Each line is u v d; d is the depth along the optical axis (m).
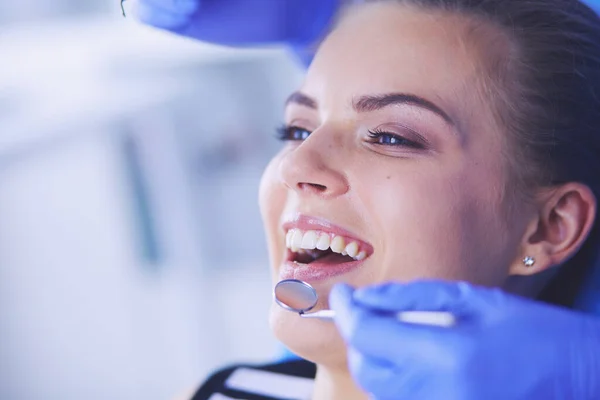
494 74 1.13
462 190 1.09
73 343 2.87
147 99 2.48
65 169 2.88
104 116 2.28
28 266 2.95
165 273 3.11
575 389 0.83
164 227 3.01
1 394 2.76
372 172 1.09
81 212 2.99
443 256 1.08
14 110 2.14
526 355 0.83
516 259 1.18
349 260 1.22
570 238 1.19
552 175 1.16
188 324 2.97
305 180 1.10
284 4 1.58
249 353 2.85
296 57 1.73
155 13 1.55
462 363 0.82
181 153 2.82
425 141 1.10
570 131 1.17
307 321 1.08
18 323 2.89
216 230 3.24
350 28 1.18
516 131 1.13
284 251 1.22
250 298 3.15
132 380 2.75
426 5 1.16
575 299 1.32
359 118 1.12
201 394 1.44
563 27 1.20
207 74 2.81
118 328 2.97
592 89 1.20
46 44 2.57
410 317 0.86
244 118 3.11
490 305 0.86
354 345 0.85
